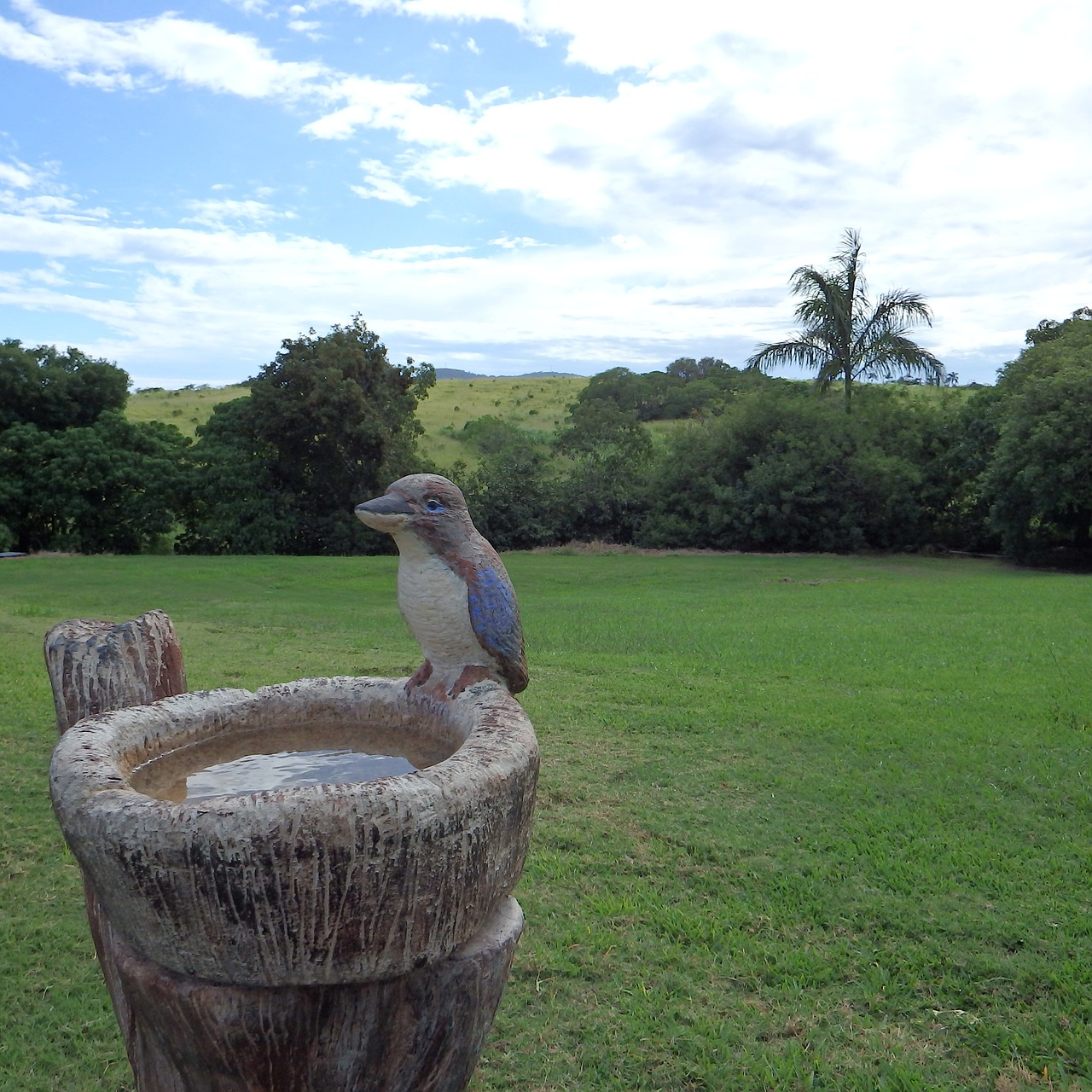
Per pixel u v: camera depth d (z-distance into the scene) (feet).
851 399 89.66
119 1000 7.27
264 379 86.07
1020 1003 12.74
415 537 8.58
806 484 81.10
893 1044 12.00
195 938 5.52
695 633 39.29
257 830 5.25
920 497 82.89
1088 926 14.40
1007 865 16.58
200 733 8.16
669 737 24.38
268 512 85.35
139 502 85.20
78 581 57.52
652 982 13.47
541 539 89.45
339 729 8.64
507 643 8.63
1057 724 24.59
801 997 13.05
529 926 14.98
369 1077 6.12
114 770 6.26
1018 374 81.66
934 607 47.06
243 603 49.32
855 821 18.71
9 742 23.49
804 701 27.55
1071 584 57.52
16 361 88.12
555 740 24.18
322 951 5.51
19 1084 11.54
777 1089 11.25
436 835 5.58
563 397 188.96
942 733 24.13
